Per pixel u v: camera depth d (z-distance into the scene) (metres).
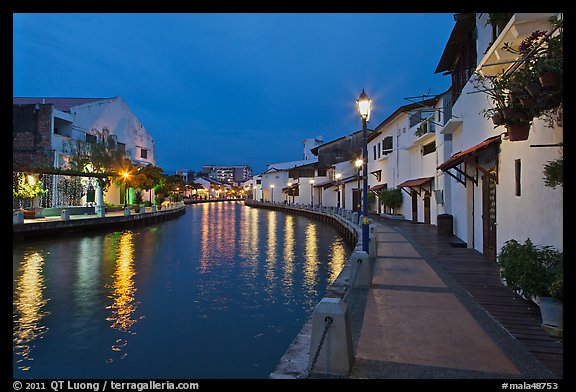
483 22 10.73
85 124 40.91
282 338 8.43
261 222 42.81
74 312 9.87
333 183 50.22
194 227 35.97
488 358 4.37
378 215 33.66
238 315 9.89
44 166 31.12
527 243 5.82
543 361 4.27
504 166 8.68
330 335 4.11
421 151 24.31
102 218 29.45
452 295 7.09
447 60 16.23
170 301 10.99
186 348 7.82
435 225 22.20
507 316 5.84
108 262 16.92
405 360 4.34
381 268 9.75
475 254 11.73
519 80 5.13
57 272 14.66
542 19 5.83
